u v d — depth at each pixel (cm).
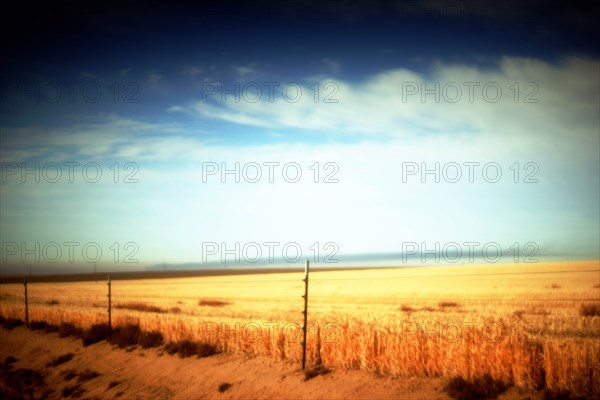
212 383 1508
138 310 3284
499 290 4525
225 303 3822
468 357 1216
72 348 2166
